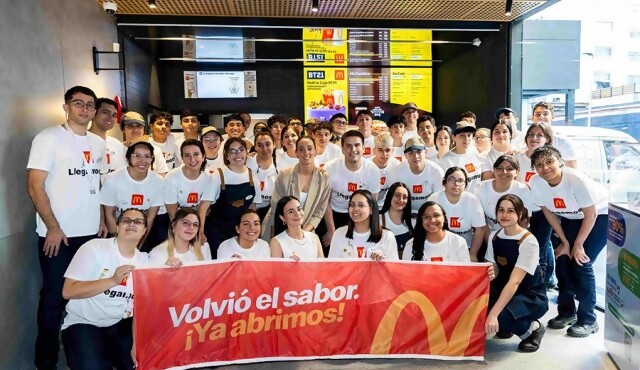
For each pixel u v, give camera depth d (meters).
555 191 3.36
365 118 4.59
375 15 5.17
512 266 3.18
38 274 3.10
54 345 2.91
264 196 3.89
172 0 4.52
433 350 2.97
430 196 3.64
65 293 2.43
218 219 3.54
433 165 3.85
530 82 5.32
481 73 5.76
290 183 3.57
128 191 3.22
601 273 4.62
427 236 3.24
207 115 6.46
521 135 4.59
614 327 2.95
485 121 5.72
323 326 2.94
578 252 3.31
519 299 3.12
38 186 2.75
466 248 3.25
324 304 2.92
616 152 3.35
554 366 2.94
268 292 2.85
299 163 3.59
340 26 5.27
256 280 2.83
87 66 4.06
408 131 5.00
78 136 2.97
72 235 2.92
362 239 3.23
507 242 3.19
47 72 3.28
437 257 3.20
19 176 2.87
